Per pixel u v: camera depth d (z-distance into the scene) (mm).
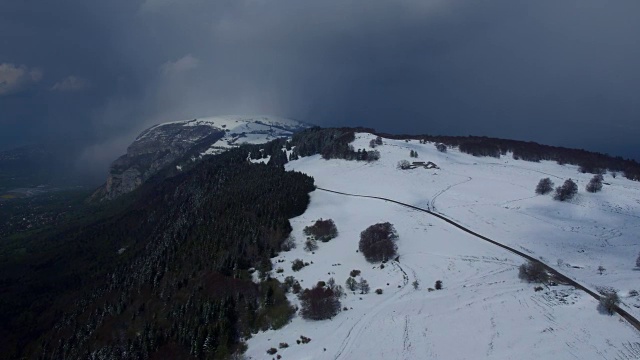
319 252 159625
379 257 144625
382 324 108375
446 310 111188
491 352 93812
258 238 168125
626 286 115750
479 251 145875
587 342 93625
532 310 107312
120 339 139125
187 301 140000
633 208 188625
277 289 136625
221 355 113875
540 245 151500
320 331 110938
